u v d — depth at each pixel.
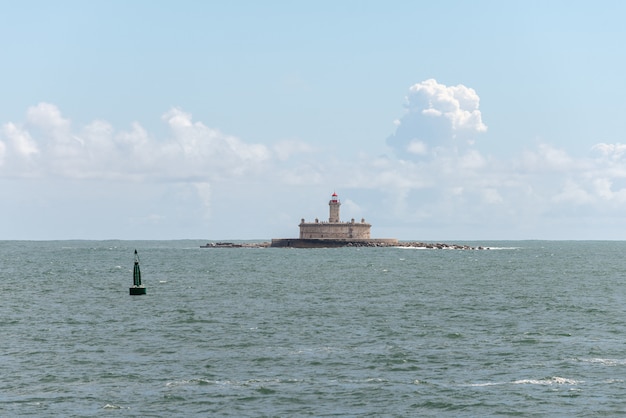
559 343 86.75
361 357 79.50
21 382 69.00
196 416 59.38
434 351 82.62
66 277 195.00
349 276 196.00
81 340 89.81
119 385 68.06
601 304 125.38
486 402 62.59
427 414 59.94
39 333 94.81
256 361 77.69
